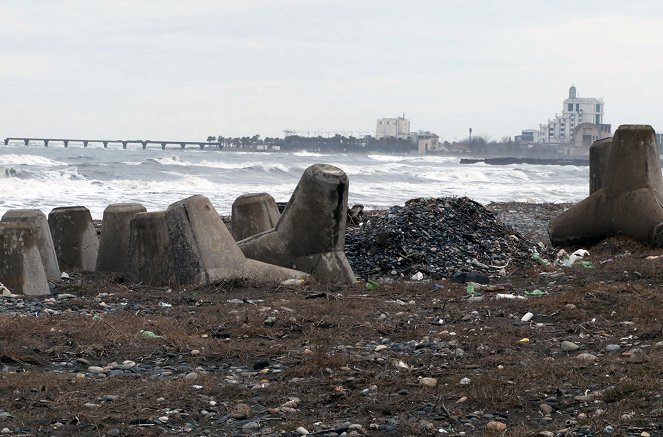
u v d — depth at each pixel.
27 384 8.52
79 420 7.51
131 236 16.06
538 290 14.08
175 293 14.44
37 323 11.12
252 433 7.21
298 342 10.61
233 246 15.42
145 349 10.15
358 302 13.17
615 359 9.05
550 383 8.19
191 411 7.84
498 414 7.51
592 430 6.82
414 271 16.52
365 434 7.11
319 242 15.89
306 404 8.04
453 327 11.23
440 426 7.26
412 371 8.95
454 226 18.27
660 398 7.41
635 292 12.95
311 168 16.00
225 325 11.48
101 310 12.81
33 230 15.37
